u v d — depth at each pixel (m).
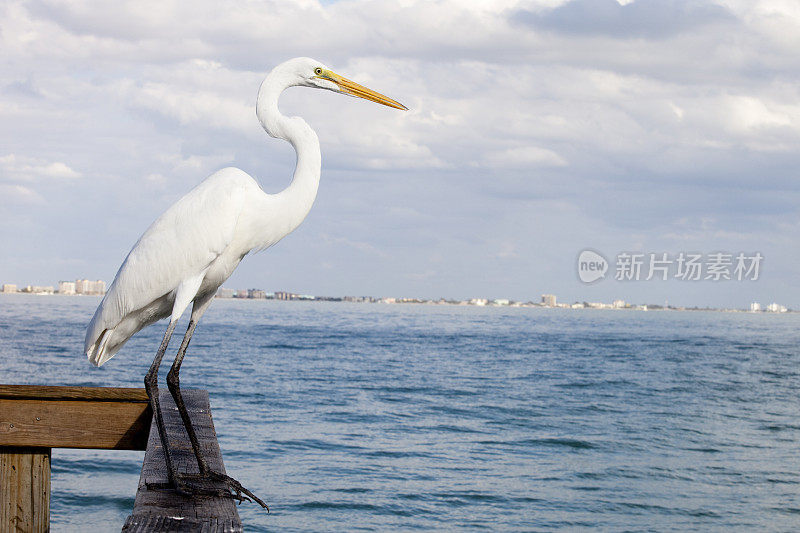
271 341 50.53
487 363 38.16
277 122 4.86
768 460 15.78
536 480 13.55
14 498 4.12
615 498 12.54
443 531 10.55
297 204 4.72
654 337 67.06
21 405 4.07
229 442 15.95
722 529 11.05
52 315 78.12
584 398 25.45
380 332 66.56
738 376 33.97
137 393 4.21
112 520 10.25
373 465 14.18
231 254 4.61
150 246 4.48
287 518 10.80
